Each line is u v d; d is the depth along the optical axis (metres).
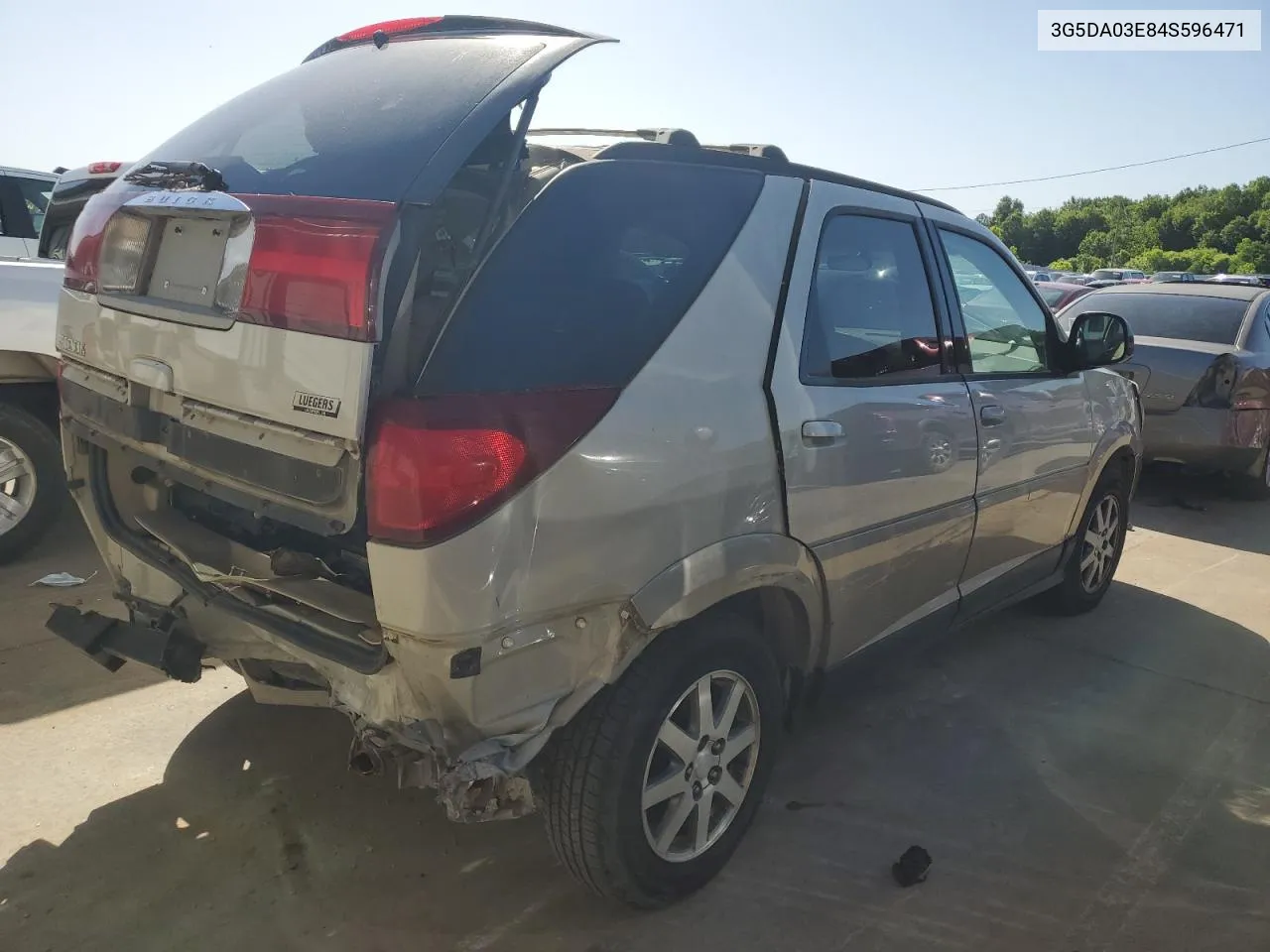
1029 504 4.00
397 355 2.07
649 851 2.48
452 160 2.16
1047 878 2.86
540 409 2.12
